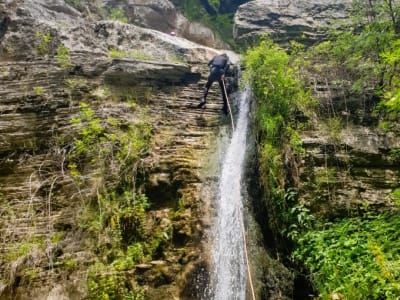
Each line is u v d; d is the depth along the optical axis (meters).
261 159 7.61
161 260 6.72
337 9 11.70
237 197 7.57
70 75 8.91
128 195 7.35
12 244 6.94
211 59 10.23
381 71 8.03
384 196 6.93
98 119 7.97
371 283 5.61
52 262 6.70
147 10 13.38
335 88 8.41
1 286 6.43
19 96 8.53
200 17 14.80
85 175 7.67
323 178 7.14
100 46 9.84
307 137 7.61
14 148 8.02
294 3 12.03
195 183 7.57
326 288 5.94
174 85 9.65
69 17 11.12
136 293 6.34
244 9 12.28
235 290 6.64
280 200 7.05
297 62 9.02
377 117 7.84
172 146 8.25
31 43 9.56
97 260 6.69
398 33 8.35
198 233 6.95
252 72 8.79
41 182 7.68
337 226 6.68
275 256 6.88
